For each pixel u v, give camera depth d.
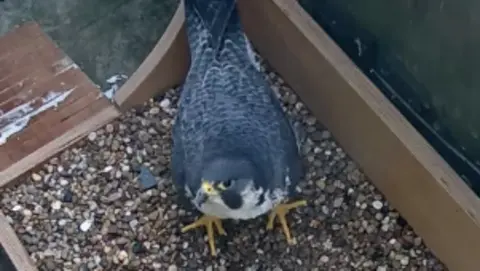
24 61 1.32
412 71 1.09
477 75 0.97
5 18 1.43
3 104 1.27
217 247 1.15
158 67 1.23
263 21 1.22
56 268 1.15
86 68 1.38
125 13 1.43
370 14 1.10
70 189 1.21
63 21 1.42
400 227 1.14
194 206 1.11
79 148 1.24
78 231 1.18
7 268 1.20
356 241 1.14
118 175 1.21
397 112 1.08
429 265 1.11
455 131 1.07
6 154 1.23
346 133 1.17
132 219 1.18
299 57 1.19
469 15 0.93
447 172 1.02
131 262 1.15
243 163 0.97
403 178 1.09
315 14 1.23
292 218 1.16
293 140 1.09
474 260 1.04
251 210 1.02
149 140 1.24
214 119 1.05
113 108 1.26
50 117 1.26
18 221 1.19
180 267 1.14
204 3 1.14
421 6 1.00
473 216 0.99
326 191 1.17
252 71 1.11
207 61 1.11
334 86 1.14
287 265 1.13
